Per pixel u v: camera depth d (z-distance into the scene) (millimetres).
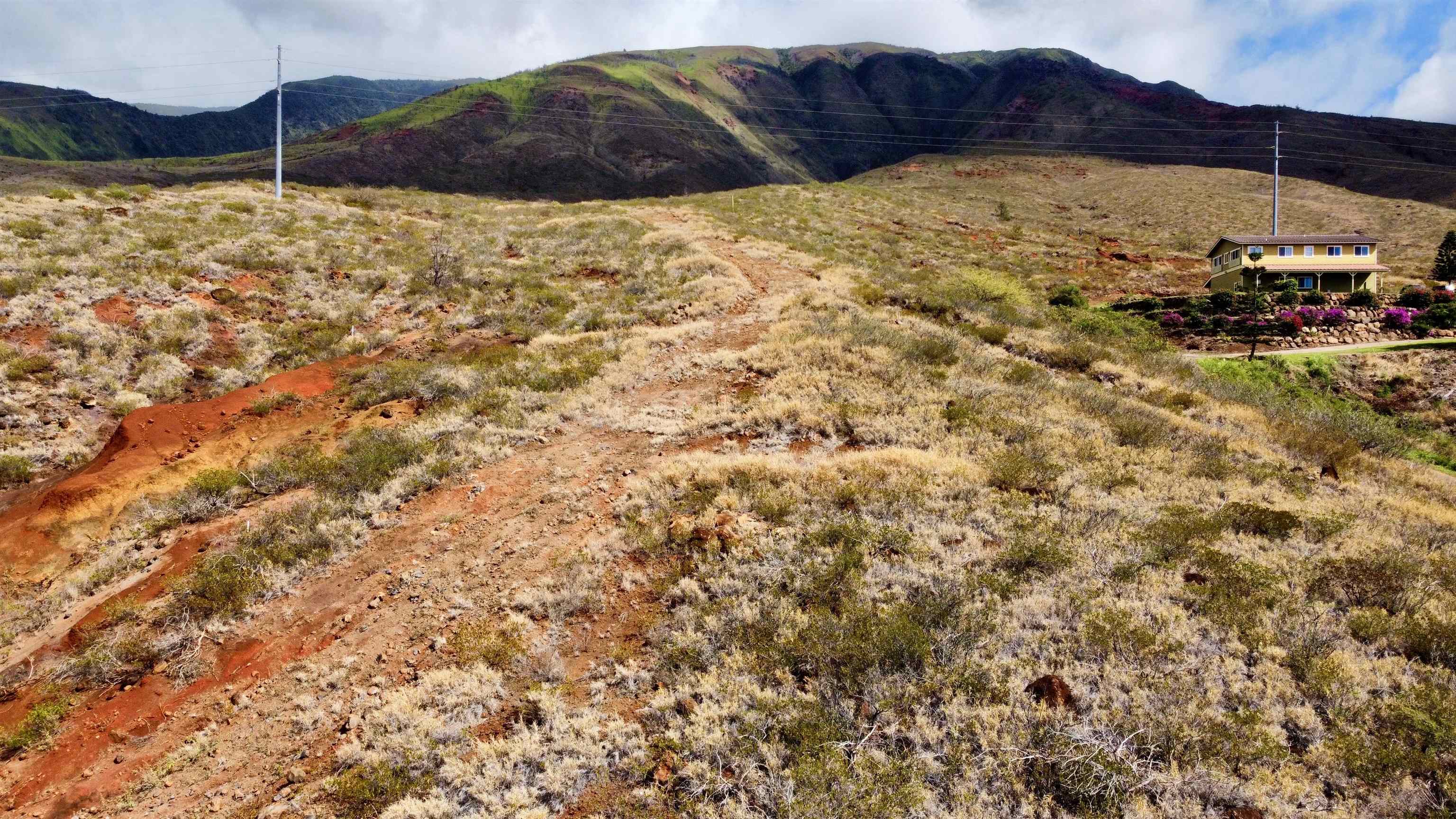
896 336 18266
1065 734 6164
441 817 6094
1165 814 5574
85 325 16328
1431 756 5887
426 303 21641
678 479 11438
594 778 6379
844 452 12508
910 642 7207
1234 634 7602
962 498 10656
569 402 15156
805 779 5781
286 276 21828
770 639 7641
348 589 9703
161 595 9758
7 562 10594
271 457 13516
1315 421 18156
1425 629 7594
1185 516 10250
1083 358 20344
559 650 8141
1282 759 6008
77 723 7824
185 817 6594
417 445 13234
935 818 5609
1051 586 8539
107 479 12047
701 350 18250
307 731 7457
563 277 25609
